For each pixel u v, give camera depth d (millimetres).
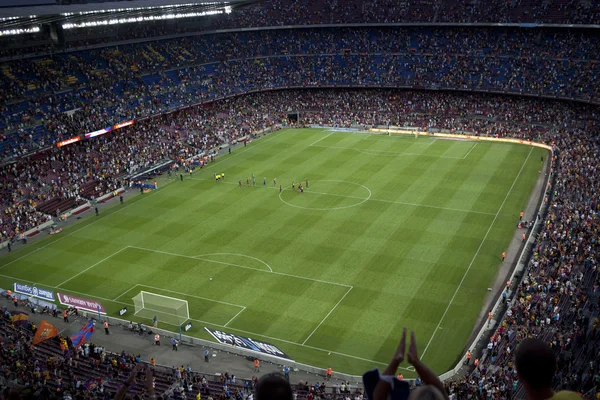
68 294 60500
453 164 99125
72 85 107062
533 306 50781
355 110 134000
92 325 50250
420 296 57094
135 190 91688
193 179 95562
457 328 51625
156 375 46094
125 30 123500
